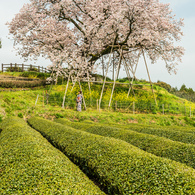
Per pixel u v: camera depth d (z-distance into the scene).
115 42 22.08
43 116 15.28
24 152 5.18
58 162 4.81
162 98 25.41
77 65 20.00
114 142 6.20
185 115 21.91
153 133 9.66
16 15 20.89
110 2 19.94
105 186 4.84
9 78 26.34
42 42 21.14
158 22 22.55
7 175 4.05
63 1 19.86
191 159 5.67
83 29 20.64
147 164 4.47
